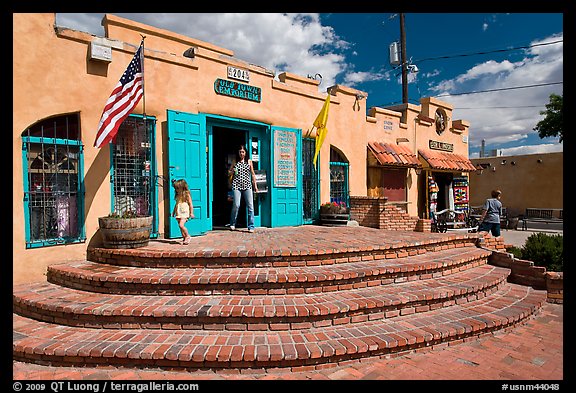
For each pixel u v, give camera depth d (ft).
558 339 14.71
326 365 11.93
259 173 28.40
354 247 18.47
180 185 20.61
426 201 45.37
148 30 25.62
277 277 15.14
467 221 45.01
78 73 19.29
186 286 15.02
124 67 20.93
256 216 29.73
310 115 32.35
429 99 48.16
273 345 12.10
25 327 13.80
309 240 21.63
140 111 21.52
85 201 19.43
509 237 49.32
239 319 13.19
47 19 18.24
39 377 11.27
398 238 22.63
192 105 23.99
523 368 12.25
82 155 19.42
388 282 16.99
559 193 72.28
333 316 13.75
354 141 36.19
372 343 12.43
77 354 11.76
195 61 24.12
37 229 18.15
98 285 15.76
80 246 19.22
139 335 12.92
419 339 13.08
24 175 17.56
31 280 17.58
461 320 14.89
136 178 21.68
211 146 26.23
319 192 32.96
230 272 16.20
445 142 51.08
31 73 17.71
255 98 27.86
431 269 18.30
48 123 18.67
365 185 37.27
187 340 12.50
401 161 39.78
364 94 37.06
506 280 20.93
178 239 21.99
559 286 19.53
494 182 81.92
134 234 18.47
